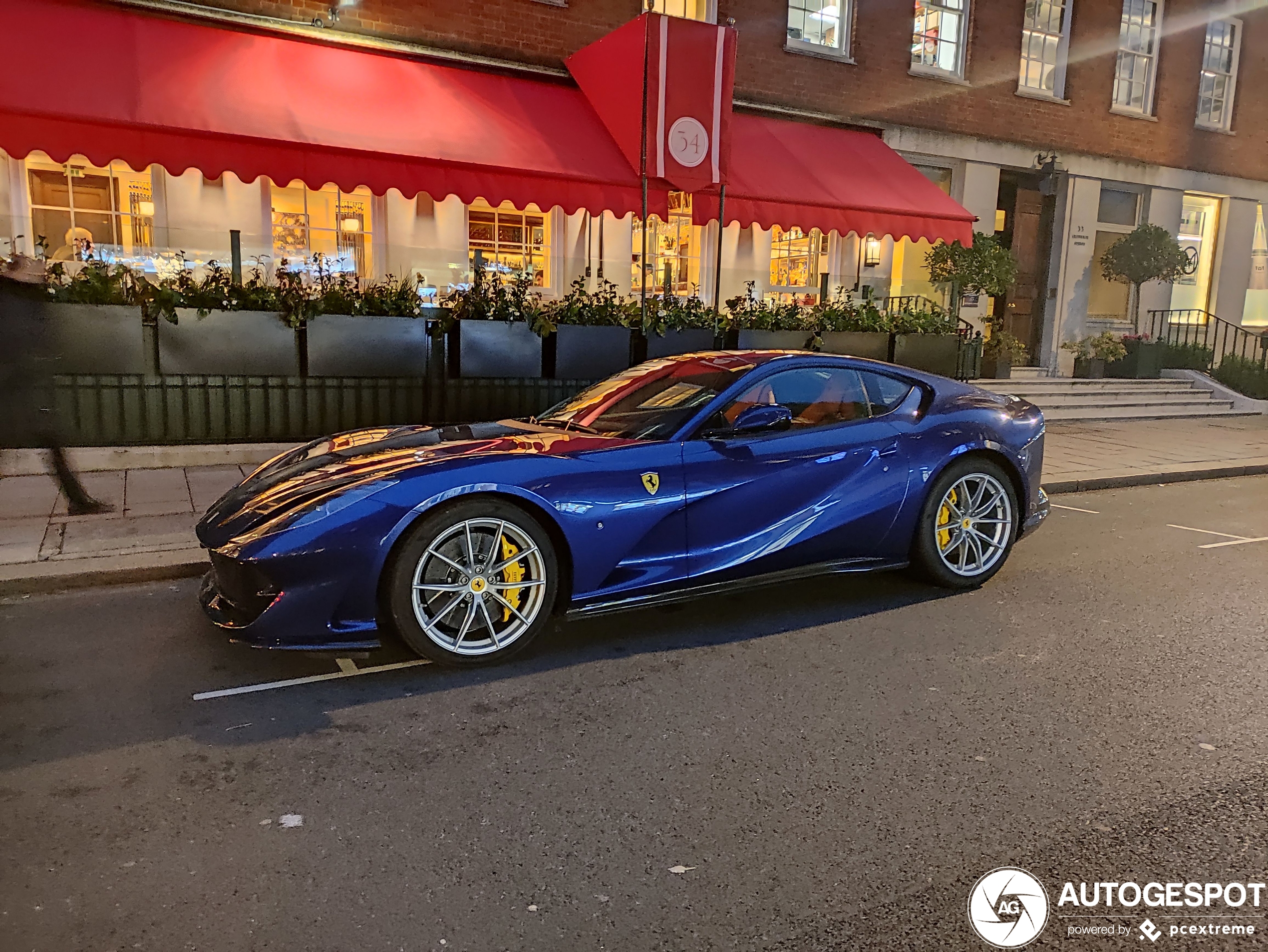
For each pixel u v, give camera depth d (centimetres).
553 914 231
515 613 396
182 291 791
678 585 429
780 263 1309
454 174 861
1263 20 1670
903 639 442
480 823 274
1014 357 1430
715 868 252
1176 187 1616
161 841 262
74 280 757
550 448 416
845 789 296
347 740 329
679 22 927
